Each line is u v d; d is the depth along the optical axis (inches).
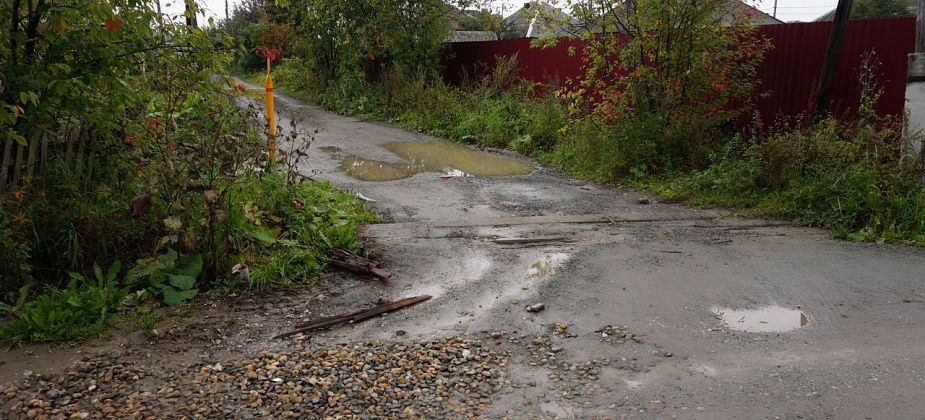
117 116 216.5
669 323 181.0
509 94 598.5
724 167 358.9
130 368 150.4
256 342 167.9
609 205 337.1
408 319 184.7
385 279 217.2
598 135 427.2
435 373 151.6
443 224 290.0
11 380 143.1
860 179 296.2
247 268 204.4
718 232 281.7
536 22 479.8
